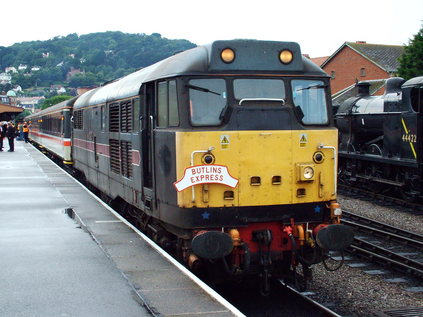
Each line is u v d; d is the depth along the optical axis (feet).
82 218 34.94
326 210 25.88
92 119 47.62
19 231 30.86
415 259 33.63
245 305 25.46
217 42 24.72
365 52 158.92
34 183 55.26
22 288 20.29
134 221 38.37
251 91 24.95
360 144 68.33
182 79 24.36
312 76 25.85
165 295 19.66
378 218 47.62
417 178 53.78
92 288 20.31
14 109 148.77
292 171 25.09
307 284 28.78
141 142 29.14
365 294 27.22
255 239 25.07
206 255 22.91
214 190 24.12
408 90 54.24
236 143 24.27
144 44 640.58
